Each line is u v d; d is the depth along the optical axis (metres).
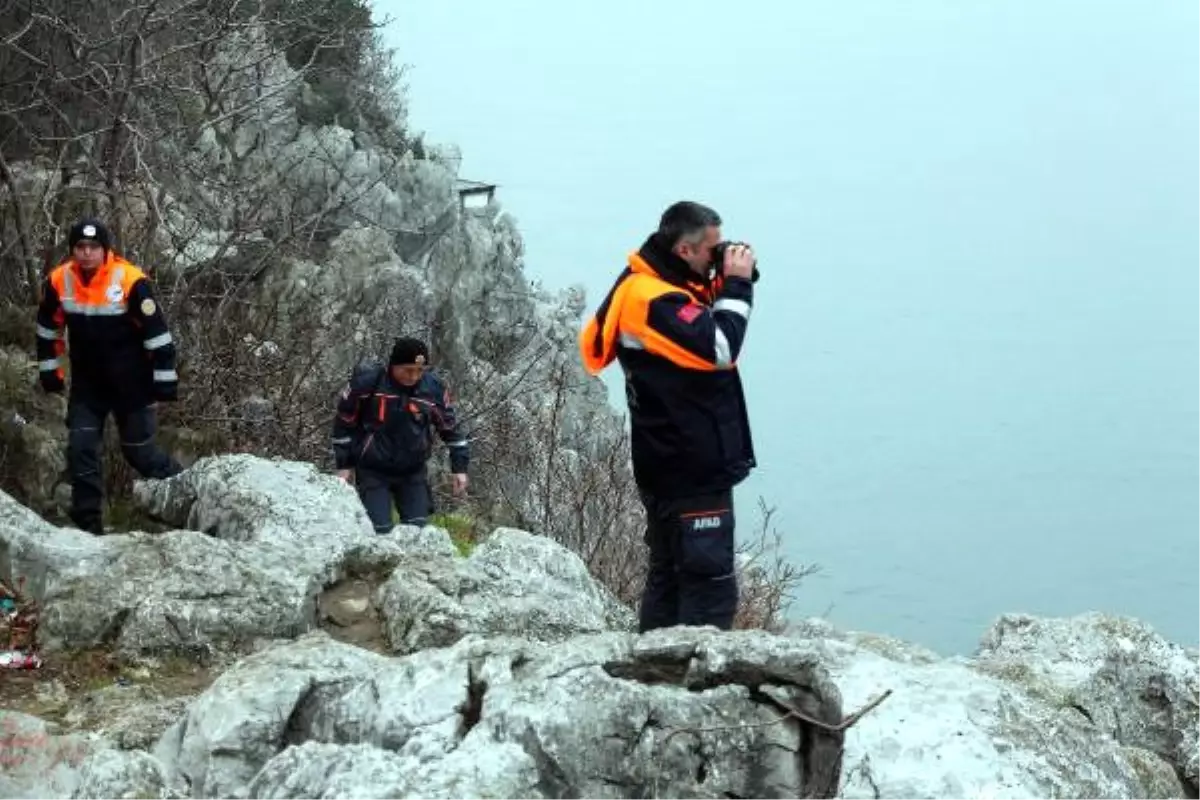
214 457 7.96
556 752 4.05
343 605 6.37
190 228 11.90
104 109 10.67
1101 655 6.56
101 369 7.79
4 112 10.46
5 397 8.73
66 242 10.29
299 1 15.29
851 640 6.21
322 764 3.93
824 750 4.21
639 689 4.20
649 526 5.75
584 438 15.37
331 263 14.53
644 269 5.41
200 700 4.57
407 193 20.45
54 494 8.55
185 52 12.19
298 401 11.15
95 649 5.84
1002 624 6.91
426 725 4.27
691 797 4.12
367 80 22.09
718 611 5.54
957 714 4.30
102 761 4.12
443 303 16.19
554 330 21.50
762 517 17.23
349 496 7.65
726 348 5.21
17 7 11.38
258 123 14.89
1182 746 6.35
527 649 4.45
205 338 10.79
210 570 6.11
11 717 4.88
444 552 7.41
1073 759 4.30
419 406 8.61
